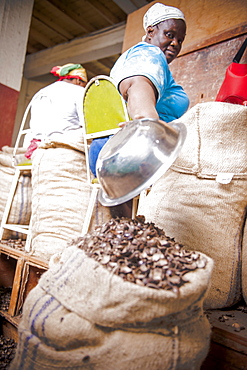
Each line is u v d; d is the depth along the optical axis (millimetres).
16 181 2244
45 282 995
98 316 816
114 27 5035
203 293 893
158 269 861
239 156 1229
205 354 912
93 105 1642
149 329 832
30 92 7211
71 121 2221
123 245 964
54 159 1855
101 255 927
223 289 1233
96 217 1786
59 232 1775
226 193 1231
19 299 1714
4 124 4020
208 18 2811
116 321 809
